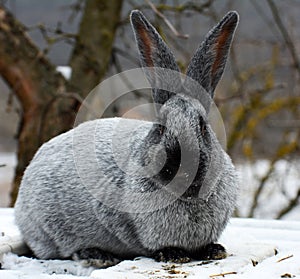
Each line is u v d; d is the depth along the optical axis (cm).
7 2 1432
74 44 1461
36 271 693
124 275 595
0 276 627
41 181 736
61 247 732
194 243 671
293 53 1478
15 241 777
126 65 1598
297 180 1639
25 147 1398
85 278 610
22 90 1405
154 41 682
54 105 1387
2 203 1669
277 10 1437
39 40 1554
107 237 705
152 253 686
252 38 1531
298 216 1593
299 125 1579
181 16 1423
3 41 1388
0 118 1653
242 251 696
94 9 1489
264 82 1612
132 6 1428
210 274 603
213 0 1387
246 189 1539
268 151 1627
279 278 584
